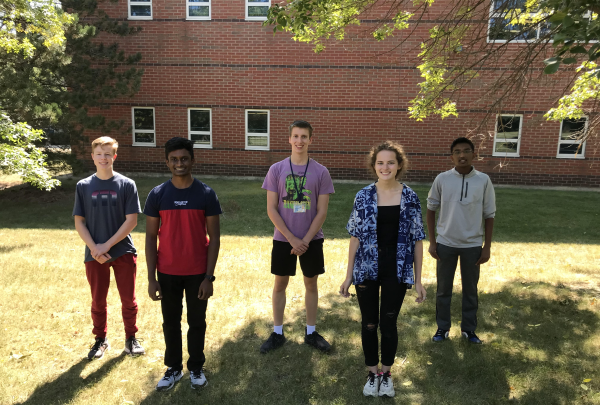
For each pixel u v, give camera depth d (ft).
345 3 17.56
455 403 9.53
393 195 9.75
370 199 9.71
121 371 10.79
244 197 36.96
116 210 11.10
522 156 43.62
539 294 16.56
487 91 17.66
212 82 45.19
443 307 12.49
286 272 11.87
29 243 24.14
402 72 43.11
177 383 10.31
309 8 14.65
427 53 17.88
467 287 12.30
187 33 44.52
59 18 31.42
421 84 18.70
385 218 9.65
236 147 46.37
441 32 16.94
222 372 10.86
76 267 19.36
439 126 43.45
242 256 21.84
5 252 21.91
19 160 24.00
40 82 36.47
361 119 44.47
